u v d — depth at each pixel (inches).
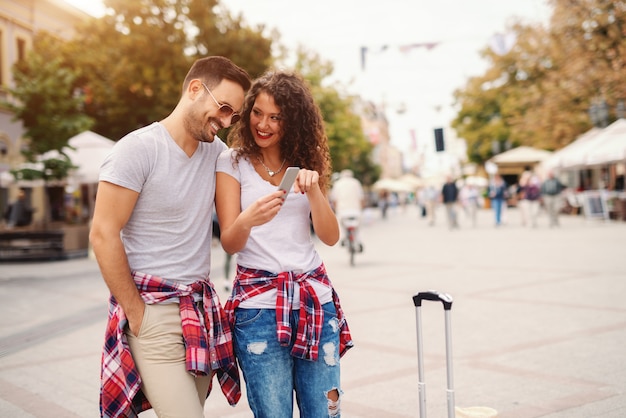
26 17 1026.1
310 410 100.0
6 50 976.3
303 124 103.0
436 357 207.0
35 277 489.4
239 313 99.4
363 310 295.7
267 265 99.3
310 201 100.0
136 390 90.6
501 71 1419.8
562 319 255.1
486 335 233.9
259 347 97.6
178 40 930.1
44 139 808.9
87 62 983.0
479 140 1887.3
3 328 284.8
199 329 93.6
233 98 94.8
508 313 272.4
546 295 312.3
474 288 345.7
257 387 98.1
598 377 178.9
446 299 99.7
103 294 381.4
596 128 1027.3
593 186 1320.1
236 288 101.2
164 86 908.0
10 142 975.6
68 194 1032.2
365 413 158.4
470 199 999.0
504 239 690.8
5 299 373.1
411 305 303.1
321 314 99.1
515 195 1653.5
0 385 193.0
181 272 95.0
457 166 2246.6
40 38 1021.2
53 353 233.3
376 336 240.2
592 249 526.0
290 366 99.8
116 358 92.4
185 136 95.7
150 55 917.8
